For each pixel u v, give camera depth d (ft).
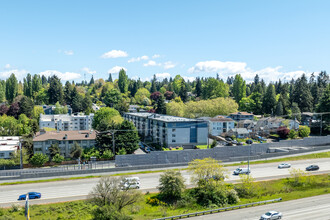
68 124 443.73
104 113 382.83
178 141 306.55
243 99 529.04
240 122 401.29
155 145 320.70
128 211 138.92
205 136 315.37
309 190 171.12
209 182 165.58
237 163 234.79
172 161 233.96
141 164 226.58
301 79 501.15
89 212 136.05
